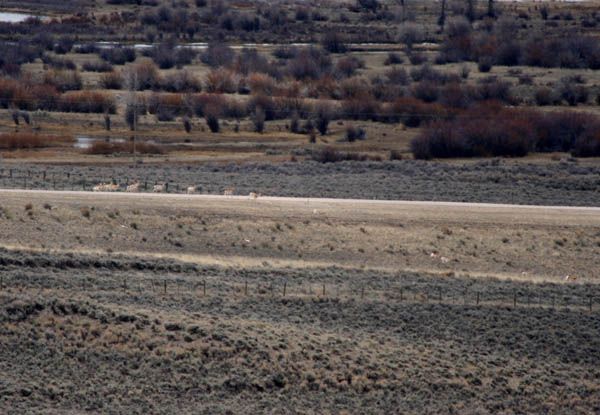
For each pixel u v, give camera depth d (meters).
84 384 146.75
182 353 154.50
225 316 169.75
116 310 163.25
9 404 140.38
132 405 143.75
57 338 154.62
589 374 168.38
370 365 158.62
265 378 151.88
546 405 157.12
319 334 167.38
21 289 170.38
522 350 172.75
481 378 161.50
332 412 147.50
